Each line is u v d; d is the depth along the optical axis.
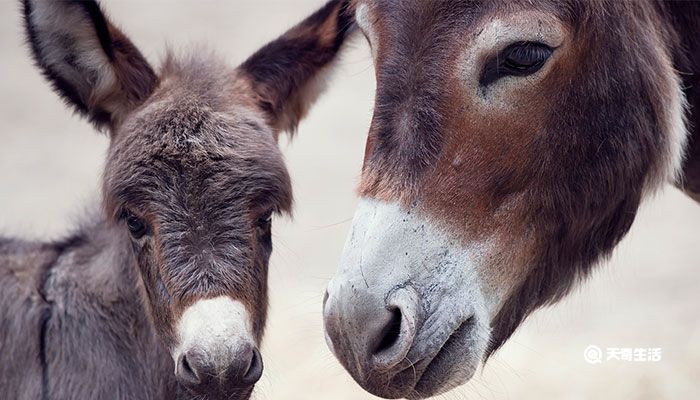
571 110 7.93
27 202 24.20
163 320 9.27
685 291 19.98
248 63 10.69
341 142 28.81
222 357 8.59
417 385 7.82
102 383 10.33
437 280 7.61
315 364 16.38
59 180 25.75
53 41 10.09
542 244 8.20
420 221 7.62
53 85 10.37
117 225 9.91
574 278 8.55
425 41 7.76
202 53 10.72
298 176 26.59
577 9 7.72
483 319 7.80
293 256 21.91
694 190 9.89
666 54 8.54
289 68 10.73
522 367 16.39
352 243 7.64
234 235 9.03
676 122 8.37
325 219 24.11
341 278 7.57
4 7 35.81
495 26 7.59
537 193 7.99
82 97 10.34
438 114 7.69
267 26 33.66
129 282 10.31
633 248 22.31
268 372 14.66
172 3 36.03
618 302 19.58
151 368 10.38
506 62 7.67
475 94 7.69
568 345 17.36
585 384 15.59
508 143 7.76
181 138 9.22
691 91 9.12
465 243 7.73
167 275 8.96
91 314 10.45
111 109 10.23
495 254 7.87
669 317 18.61
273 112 10.52
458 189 7.70
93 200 11.38
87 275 10.63
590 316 18.88
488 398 15.35
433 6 7.76
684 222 23.72
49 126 29.34
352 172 26.89
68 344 10.40
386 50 7.92
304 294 19.27
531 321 18.45
